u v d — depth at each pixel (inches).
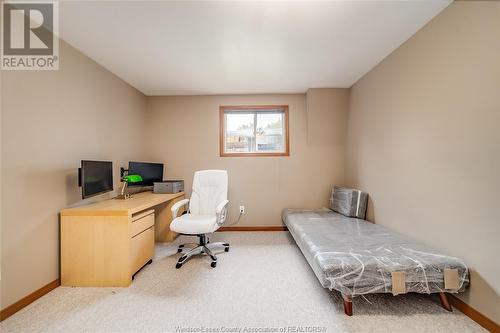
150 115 144.8
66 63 81.0
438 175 69.6
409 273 58.4
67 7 63.7
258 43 83.7
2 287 59.0
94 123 95.7
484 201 55.7
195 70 107.5
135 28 74.0
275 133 147.1
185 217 100.3
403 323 57.1
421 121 76.4
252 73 111.8
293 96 142.9
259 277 81.5
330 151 141.3
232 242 120.0
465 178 60.7
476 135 57.6
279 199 143.2
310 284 76.4
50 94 74.2
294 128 142.8
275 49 88.3
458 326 55.8
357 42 83.9
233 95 143.6
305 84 128.2
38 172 69.3
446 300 61.4
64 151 79.5
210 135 144.1
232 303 66.0
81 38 79.4
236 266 90.7
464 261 60.7
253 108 143.4
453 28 63.5
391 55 92.0
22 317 59.5
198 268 89.1
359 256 63.7
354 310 62.1
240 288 74.1
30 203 66.5
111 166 96.7
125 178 105.9
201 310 62.8
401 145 86.8
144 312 61.9
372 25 73.6
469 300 58.9
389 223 94.8
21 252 63.7
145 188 135.9
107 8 64.5
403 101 85.3
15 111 62.9
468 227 59.8
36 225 68.3
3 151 59.7
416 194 79.0
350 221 106.3
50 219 73.2
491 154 54.2
